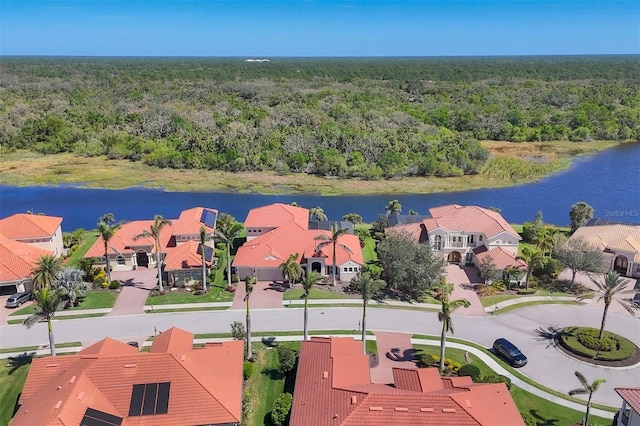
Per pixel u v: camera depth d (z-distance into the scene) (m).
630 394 40.28
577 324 61.81
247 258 73.19
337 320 62.22
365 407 39.38
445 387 43.84
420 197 119.19
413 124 167.50
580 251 70.62
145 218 106.12
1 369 52.84
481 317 63.41
